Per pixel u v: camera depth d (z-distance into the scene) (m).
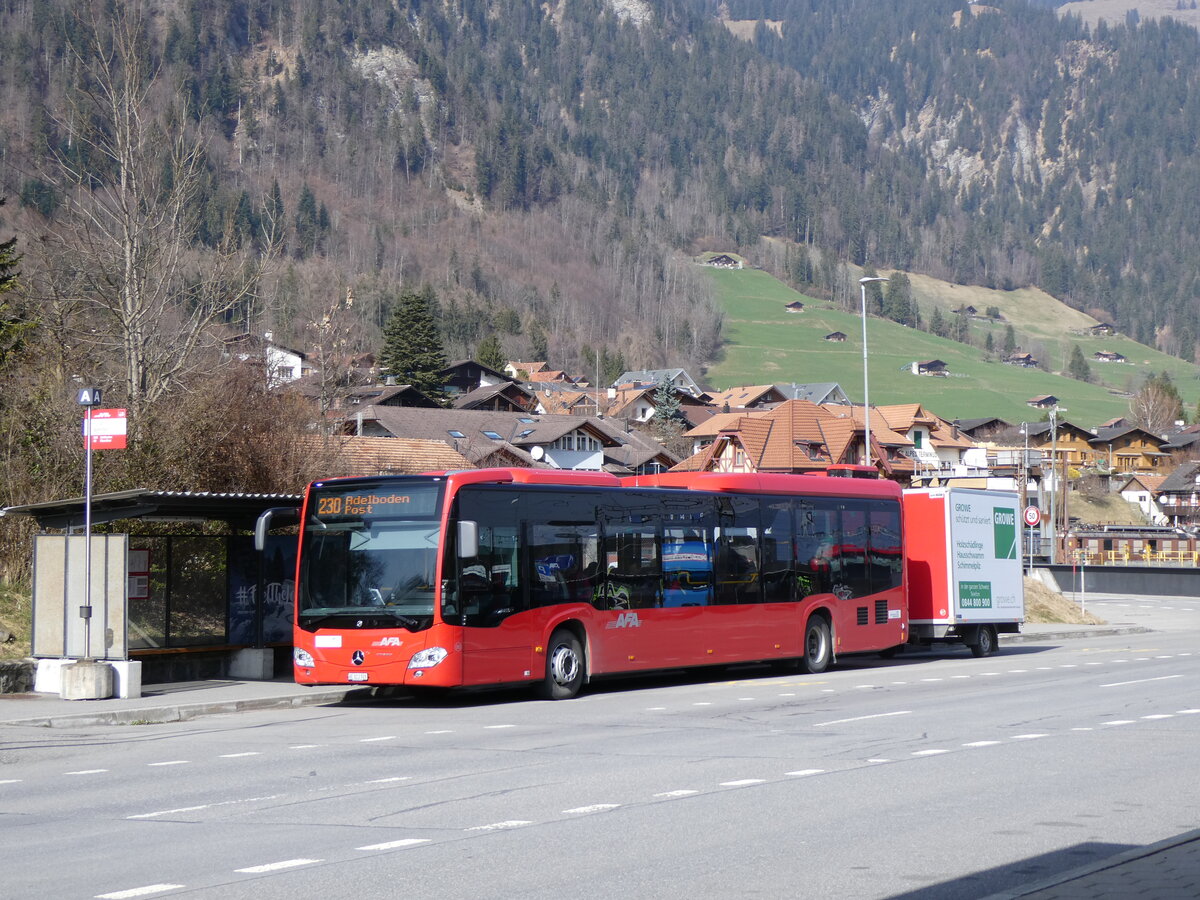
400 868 8.48
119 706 18.22
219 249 31.45
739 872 8.36
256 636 22.36
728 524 23.44
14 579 24.47
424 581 18.80
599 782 11.92
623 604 21.34
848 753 13.80
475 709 19.12
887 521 27.17
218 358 29.39
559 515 20.52
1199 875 7.85
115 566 19.34
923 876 8.25
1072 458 155.62
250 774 12.77
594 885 8.01
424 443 51.81
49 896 7.82
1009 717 17.16
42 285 28.78
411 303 118.62
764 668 26.48
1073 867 8.50
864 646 26.19
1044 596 47.09
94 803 11.27
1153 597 65.88
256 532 19.64
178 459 27.00
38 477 25.36
